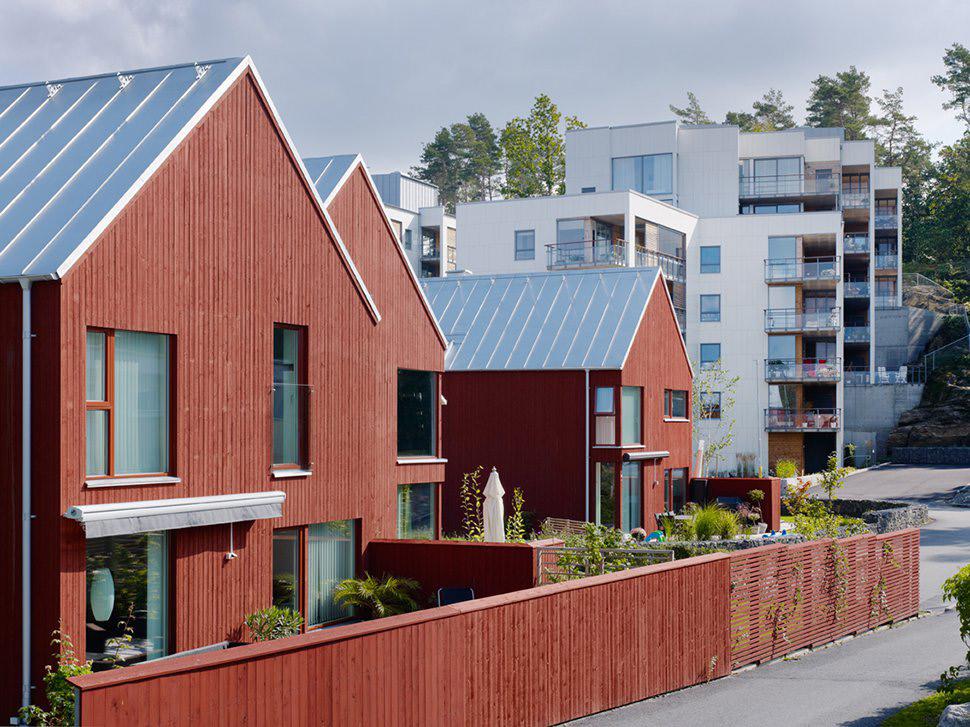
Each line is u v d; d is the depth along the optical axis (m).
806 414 61.25
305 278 17.58
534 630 12.76
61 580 12.87
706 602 15.94
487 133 113.00
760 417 61.69
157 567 14.58
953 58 88.38
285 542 17.25
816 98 102.88
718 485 37.81
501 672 12.28
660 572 14.94
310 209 17.72
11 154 15.33
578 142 67.56
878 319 72.25
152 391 14.60
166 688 8.79
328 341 18.22
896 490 49.94
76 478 13.09
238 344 16.02
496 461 32.69
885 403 65.50
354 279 18.92
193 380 15.09
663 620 14.98
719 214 66.94
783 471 55.19
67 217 13.69
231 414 15.82
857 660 17.69
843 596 19.91
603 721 13.28
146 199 14.31
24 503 12.94
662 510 34.94
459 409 33.25
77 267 13.11
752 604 17.08
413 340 22.00
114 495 13.69
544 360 32.31
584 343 32.53
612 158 67.12
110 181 14.19
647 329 33.88
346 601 18.17
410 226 72.94
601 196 58.00
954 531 37.41
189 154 15.12
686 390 38.00
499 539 22.47
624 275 34.75
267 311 16.66
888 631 21.09
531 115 81.31
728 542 29.38
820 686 15.47
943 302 77.38
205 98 15.51
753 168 70.50
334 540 18.59
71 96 16.58
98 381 13.70
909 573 22.86
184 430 14.89
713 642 16.08
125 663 13.95
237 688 9.37
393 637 10.91
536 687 12.76
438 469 22.88
